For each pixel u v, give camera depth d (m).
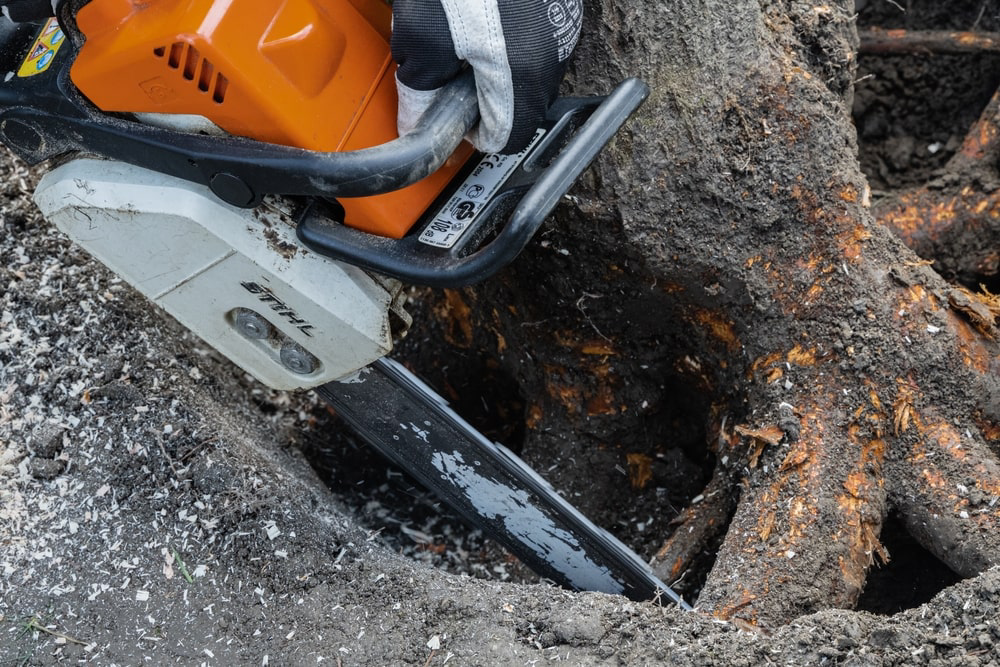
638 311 1.65
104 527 1.59
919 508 1.57
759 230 1.61
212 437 1.63
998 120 1.74
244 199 1.46
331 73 1.45
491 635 1.52
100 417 1.64
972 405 1.58
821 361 1.60
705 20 1.60
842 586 1.54
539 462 1.75
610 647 1.50
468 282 1.44
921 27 1.93
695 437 1.74
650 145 1.59
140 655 1.54
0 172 1.75
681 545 1.64
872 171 1.91
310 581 1.57
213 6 1.42
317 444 1.79
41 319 1.68
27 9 1.45
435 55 1.41
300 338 1.53
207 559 1.58
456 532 1.77
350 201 1.46
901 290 1.60
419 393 1.60
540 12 1.42
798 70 1.62
